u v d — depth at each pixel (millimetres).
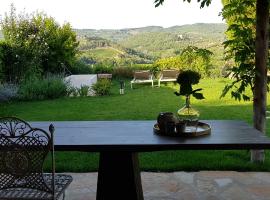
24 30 12359
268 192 3324
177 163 4086
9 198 2371
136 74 12523
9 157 2326
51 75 11820
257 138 2506
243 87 3990
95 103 8945
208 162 4117
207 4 3861
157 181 3623
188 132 2584
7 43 11352
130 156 2766
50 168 4004
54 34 13250
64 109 8188
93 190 3439
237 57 4008
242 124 2971
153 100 9211
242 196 3246
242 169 3904
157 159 4285
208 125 2846
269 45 3959
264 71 3918
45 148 2289
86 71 15352
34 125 3100
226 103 8422
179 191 3381
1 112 7859
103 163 2789
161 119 2646
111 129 2871
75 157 4430
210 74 13453
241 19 4082
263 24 3828
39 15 12898
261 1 3805
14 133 2605
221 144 2385
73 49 14258
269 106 7984
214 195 3279
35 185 2371
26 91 9742
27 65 11422
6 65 11164
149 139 2531
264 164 4004
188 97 2799
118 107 8297
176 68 13938
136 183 2812
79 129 2898
